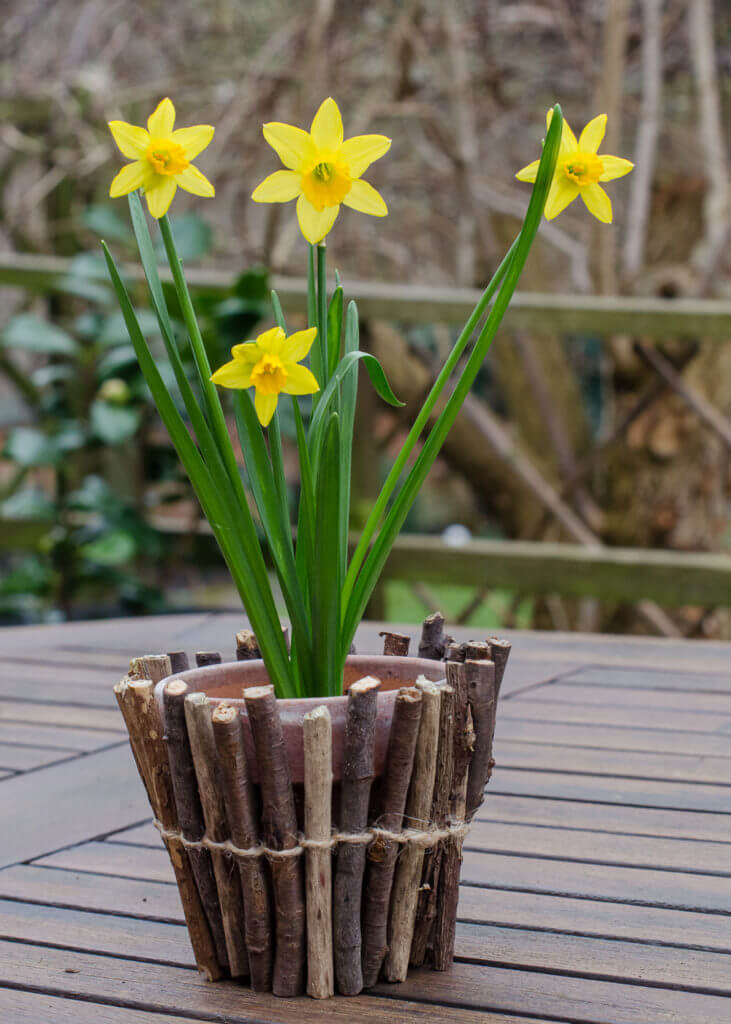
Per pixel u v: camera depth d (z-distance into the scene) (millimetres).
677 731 1608
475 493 4285
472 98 4270
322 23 4008
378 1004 1163
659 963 1207
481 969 1200
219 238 4242
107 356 3391
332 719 1149
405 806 1166
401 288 3115
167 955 1224
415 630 2168
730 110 4336
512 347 4070
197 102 4266
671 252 4148
